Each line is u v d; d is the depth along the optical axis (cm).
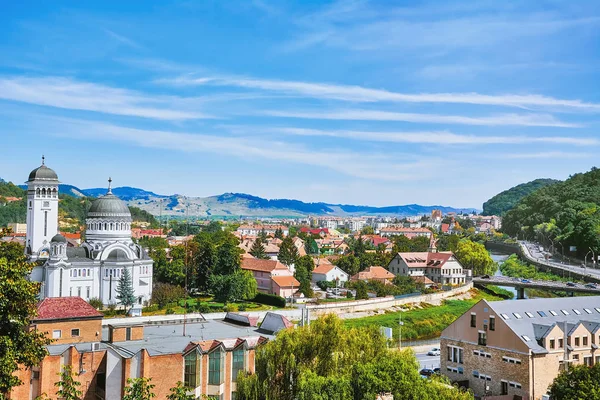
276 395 8038
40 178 18612
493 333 10600
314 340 8381
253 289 19788
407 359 8062
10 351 5666
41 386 7450
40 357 6150
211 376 8306
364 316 19600
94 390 7800
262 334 9656
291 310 18200
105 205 19162
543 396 10006
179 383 5741
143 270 19188
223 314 15900
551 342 10194
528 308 11094
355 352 8375
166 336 9181
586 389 8031
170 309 17900
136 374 7612
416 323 19125
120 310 17550
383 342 8781
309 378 7475
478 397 10544
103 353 7894
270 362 8206
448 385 8875
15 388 7350
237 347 8544
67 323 8669
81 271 18025
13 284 5869
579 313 11519
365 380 7300
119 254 18600
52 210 18900
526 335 10256
